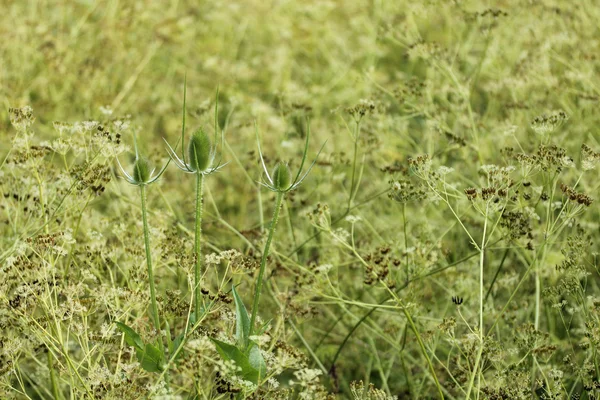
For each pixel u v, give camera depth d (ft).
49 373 8.50
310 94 13.39
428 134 10.61
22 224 9.18
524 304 9.20
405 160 11.28
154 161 10.16
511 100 11.87
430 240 9.71
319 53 15.98
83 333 7.97
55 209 8.82
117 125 8.64
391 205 10.61
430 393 9.10
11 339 7.95
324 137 11.75
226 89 14.08
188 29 15.56
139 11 14.97
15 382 8.99
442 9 12.96
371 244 10.06
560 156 8.45
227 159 11.98
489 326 9.30
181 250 8.48
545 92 10.98
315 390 7.89
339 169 10.94
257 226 10.30
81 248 8.77
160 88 13.85
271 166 10.31
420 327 9.14
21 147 8.67
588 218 10.07
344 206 10.33
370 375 9.51
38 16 14.83
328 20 16.46
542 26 11.94
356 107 9.48
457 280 9.36
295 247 9.88
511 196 8.57
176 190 10.69
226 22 16.12
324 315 9.89
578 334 9.35
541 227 9.36
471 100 12.33
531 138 10.43
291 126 11.32
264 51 16.14
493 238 10.03
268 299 9.55
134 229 9.12
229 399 7.70
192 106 13.29
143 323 8.10
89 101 12.42
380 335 9.19
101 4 16.12
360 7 16.56
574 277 8.47
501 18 11.63
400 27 11.60
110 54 14.24
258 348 7.60
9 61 12.85
